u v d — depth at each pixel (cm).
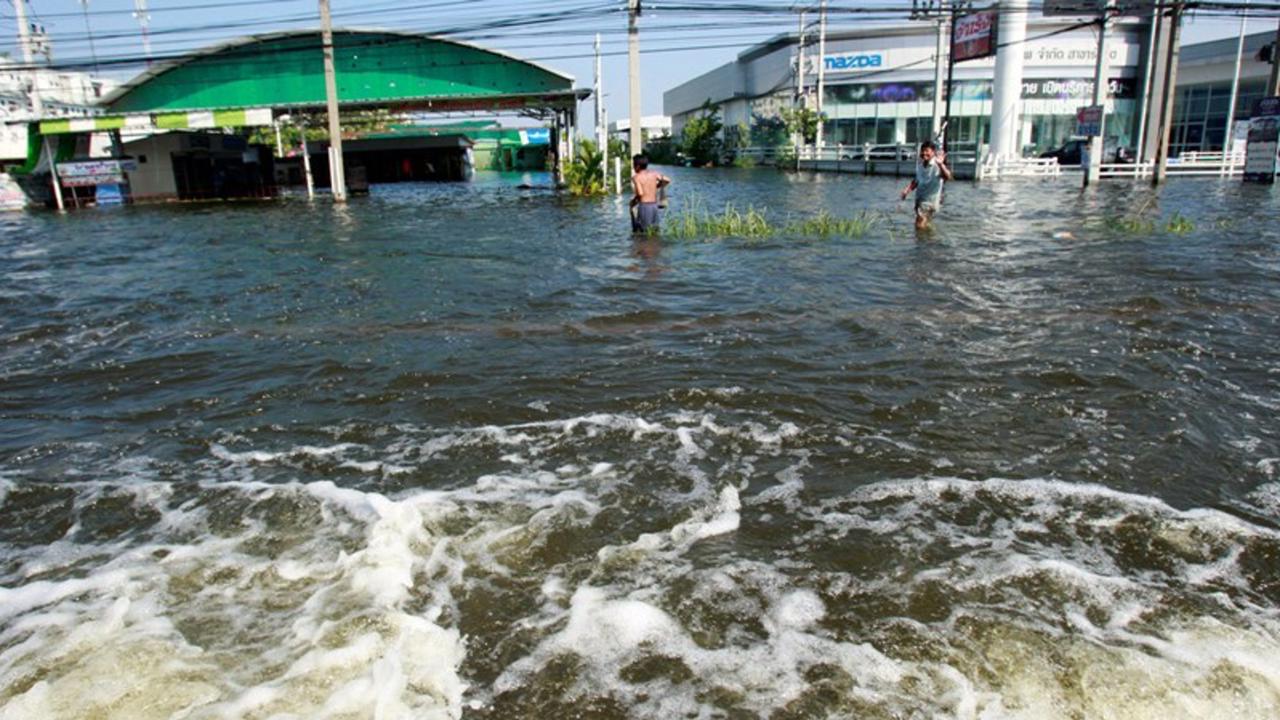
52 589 317
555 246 1289
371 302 852
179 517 376
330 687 255
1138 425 462
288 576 321
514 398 527
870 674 259
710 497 383
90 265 1234
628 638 279
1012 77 3231
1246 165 2528
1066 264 992
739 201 2183
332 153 2720
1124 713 239
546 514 367
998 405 497
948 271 956
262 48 2945
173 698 250
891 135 4781
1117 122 4422
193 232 1744
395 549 338
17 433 501
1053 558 324
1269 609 291
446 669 265
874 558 327
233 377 596
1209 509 364
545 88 2984
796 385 539
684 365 590
